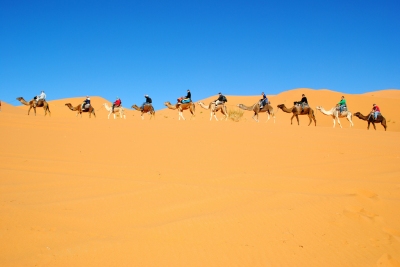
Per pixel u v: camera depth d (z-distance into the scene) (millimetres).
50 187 10039
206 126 24453
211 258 6625
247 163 14234
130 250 6703
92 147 16547
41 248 6582
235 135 20844
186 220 7984
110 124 25094
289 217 8484
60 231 7258
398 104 68188
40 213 8008
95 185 10305
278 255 6879
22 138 18328
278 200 9516
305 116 65688
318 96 75812
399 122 60562
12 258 6215
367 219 8617
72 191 9734
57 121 26500
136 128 22875
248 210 8734
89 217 8023
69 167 12516
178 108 34000
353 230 8125
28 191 9578
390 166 14297
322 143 19219
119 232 7371
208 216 8250
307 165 14148
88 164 13031
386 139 21953
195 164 13773
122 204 8906
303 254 6984
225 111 33531
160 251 6742
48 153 14945
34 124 24359
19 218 7664
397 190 10953
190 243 7090
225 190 10180
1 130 20969
